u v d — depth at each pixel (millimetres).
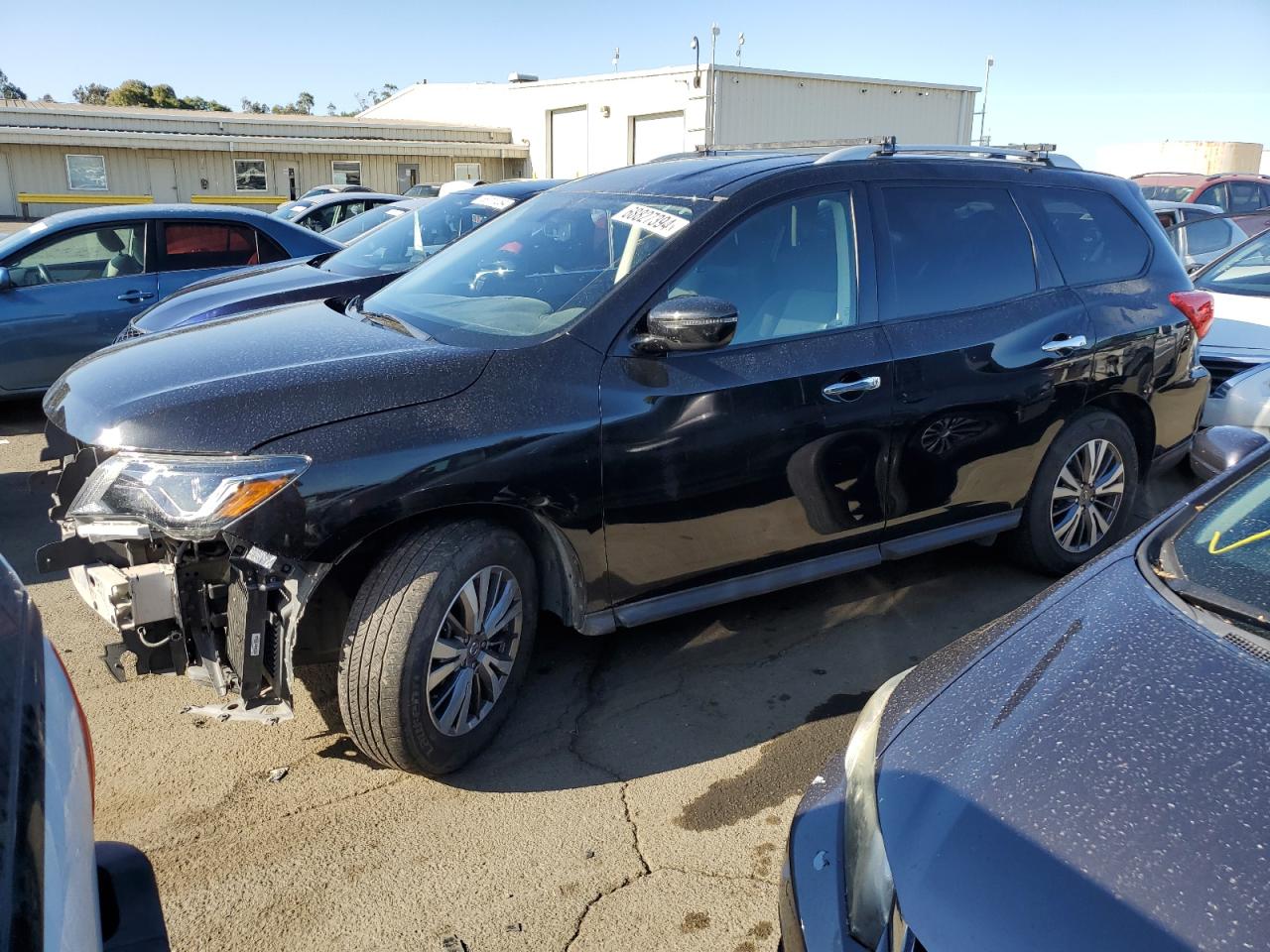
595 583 3168
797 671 3695
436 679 2869
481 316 3371
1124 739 1684
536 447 2939
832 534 3633
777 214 3518
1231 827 1489
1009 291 3988
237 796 2953
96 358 3346
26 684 1366
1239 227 11266
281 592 2723
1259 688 1749
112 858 1520
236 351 3146
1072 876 1473
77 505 2752
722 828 2840
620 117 28047
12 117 26875
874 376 3533
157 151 28547
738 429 3277
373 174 31281
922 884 1546
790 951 1759
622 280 3240
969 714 1862
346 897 2553
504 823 2850
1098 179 4465
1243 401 5465
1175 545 2248
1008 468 4035
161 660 2834
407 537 2869
